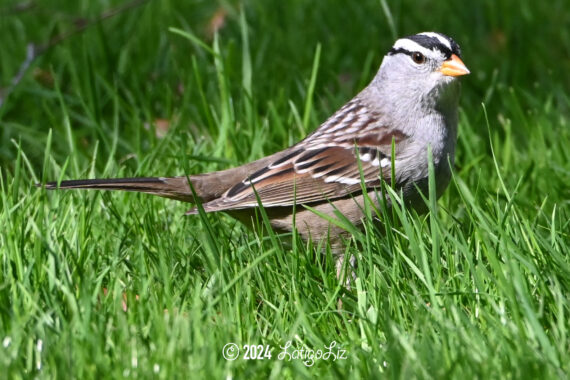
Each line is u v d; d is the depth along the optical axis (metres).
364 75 12.02
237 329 6.92
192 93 12.25
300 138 10.76
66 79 12.92
